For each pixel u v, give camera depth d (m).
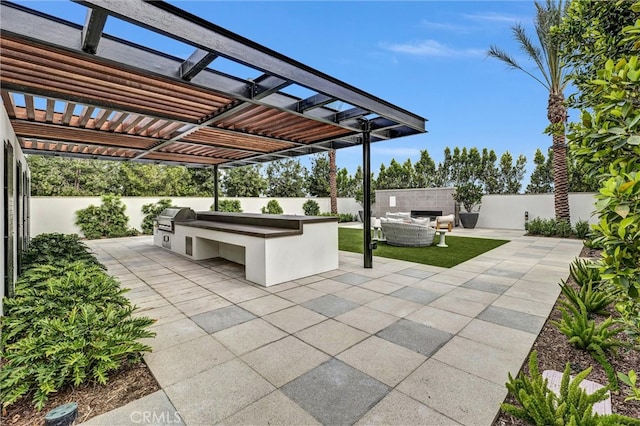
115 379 2.12
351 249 7.79
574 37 3.11
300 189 21.23
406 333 2.83
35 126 4.75
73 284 2.82
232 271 5.41
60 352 1.96
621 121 1.37
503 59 9.26
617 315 3.13
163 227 8.04
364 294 4.02
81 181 17.31
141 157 8.30
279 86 3.42
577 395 1.59
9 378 1.77
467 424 1.67
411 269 5.43
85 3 1.96
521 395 1.60
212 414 1.77
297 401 1.88
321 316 3.26
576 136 1.66
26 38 2.24
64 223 9.88
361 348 2.55
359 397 1.92
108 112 4.22
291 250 4.72
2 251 2.66
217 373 2.19
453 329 2.91
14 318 2.41
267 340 2.71
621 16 2.44
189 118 4.72
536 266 5.61
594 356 2.33
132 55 2.76
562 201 9.97
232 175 19.66
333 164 15.41
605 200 1.22
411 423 1.69
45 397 1.73
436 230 9.24
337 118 4.87
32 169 16.05
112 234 10.54
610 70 1.51
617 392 1.95
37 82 3.31
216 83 3.36
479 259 6.29
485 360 2.35
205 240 6.51
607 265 1.29
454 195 13.71
